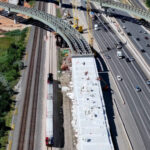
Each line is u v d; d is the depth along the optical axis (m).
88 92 110.31
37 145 98.19
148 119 110.56
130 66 143.75
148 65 145.50
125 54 154.38
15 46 159.00
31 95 121.88
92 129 94.00
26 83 129.38
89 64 127.19
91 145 88.19
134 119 110.25
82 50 135.50
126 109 115.12
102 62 146.38
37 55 151.75
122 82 131.38
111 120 109.12
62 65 139.88
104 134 92.31
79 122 96.56
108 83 130.00
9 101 117.19
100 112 101.06
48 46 160.88
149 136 103.06
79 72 121.50
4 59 148.25
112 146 88.44
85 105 104.00
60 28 156.12
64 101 118.75
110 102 118.25
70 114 112.00
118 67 142.62
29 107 115.06
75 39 146.00
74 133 103.38
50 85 121.56
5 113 111.44
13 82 129.88
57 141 99.94
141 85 129.62
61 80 131.62
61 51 156.25
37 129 104.81
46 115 106.94
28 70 138.88
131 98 121.25
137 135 103.31
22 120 108.56
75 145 98.62
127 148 98.06
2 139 99.88
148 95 123.50
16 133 102.75
